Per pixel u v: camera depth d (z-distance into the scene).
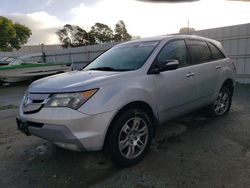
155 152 3.24
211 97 4.25
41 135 2.69
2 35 50.84
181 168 2.79
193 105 3.84
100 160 3.12
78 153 3.35
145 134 3.06
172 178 2.59
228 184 2.44
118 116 2.77
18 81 13.70
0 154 3.49
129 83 2.88
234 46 9.71
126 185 2.51
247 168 2.74
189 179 2.56
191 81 3.68
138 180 2.59
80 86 2.60
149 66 3.18
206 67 4.02
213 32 10.39
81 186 2.55
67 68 15.57
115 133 2.71
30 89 3.02
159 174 2.69
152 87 3.10
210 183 2.47
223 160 2.95
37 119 2.63
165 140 3.64
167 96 3.32
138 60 3.31
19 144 3.85
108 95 2.66
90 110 2.52
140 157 2.99
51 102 2.62
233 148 3.28
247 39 9.25
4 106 7.17
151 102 3.09
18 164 3.14
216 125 4.23
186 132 3.95
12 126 4.89
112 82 2.76
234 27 9.58
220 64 4.41
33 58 15.64
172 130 4.05
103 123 2.59
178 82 3.46
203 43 4.25
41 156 3.34
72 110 2.50
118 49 3.98
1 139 4.14
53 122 2.53
